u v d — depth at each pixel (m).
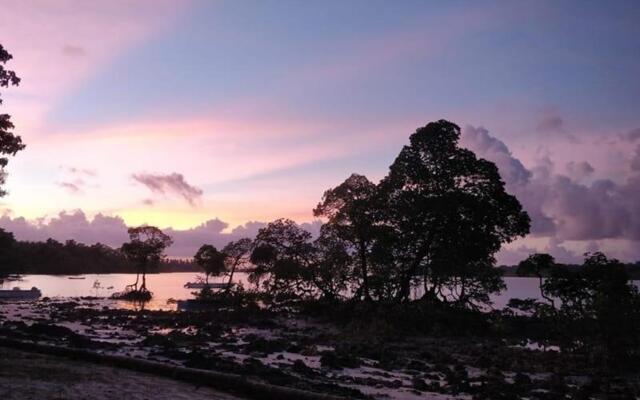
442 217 35.41
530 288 104.50
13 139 19.28
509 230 36.66
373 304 36.16
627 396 14.62
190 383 12.29
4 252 130.00
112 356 14.34
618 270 23.38
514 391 14.56
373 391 13.79
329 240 40.53
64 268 168.00
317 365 18.47
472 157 36.41
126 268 196.75
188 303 53.91
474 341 28.83
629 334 20.16
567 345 23.08
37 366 12.48
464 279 36.62
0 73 18.23
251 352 20.97
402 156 37.25
